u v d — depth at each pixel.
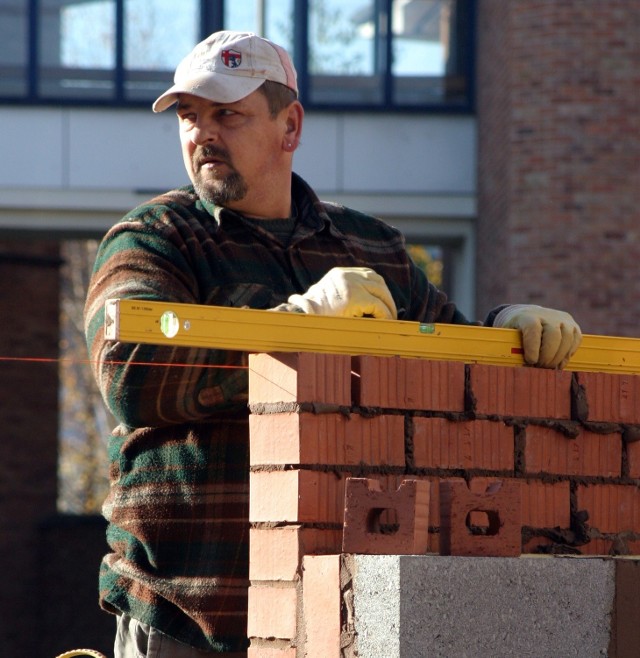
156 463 6.67
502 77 31.27
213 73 7.14
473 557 5.23
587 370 6.86
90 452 59.06
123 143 32.19
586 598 5.45
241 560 6.48
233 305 6.95
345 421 5.82
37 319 42.00
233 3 32.53
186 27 32.50
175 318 5.48
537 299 30.14
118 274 6.71
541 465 6.38
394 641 5.04
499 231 31.20
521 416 6.35
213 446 6.55
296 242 7.39
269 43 7.43
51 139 32.06
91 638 39.72
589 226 30.17
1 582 40.44
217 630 6.43
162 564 6.60
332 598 5.35
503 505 5.54
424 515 5.45
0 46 32.19
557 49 30.33
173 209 7.09
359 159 32.97
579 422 6.52
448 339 6.31
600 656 5.45
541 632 5.32
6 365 41.31
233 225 7.24
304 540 5.65
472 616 5.17
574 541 6.41
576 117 30.28
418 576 5.08
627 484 6.66
